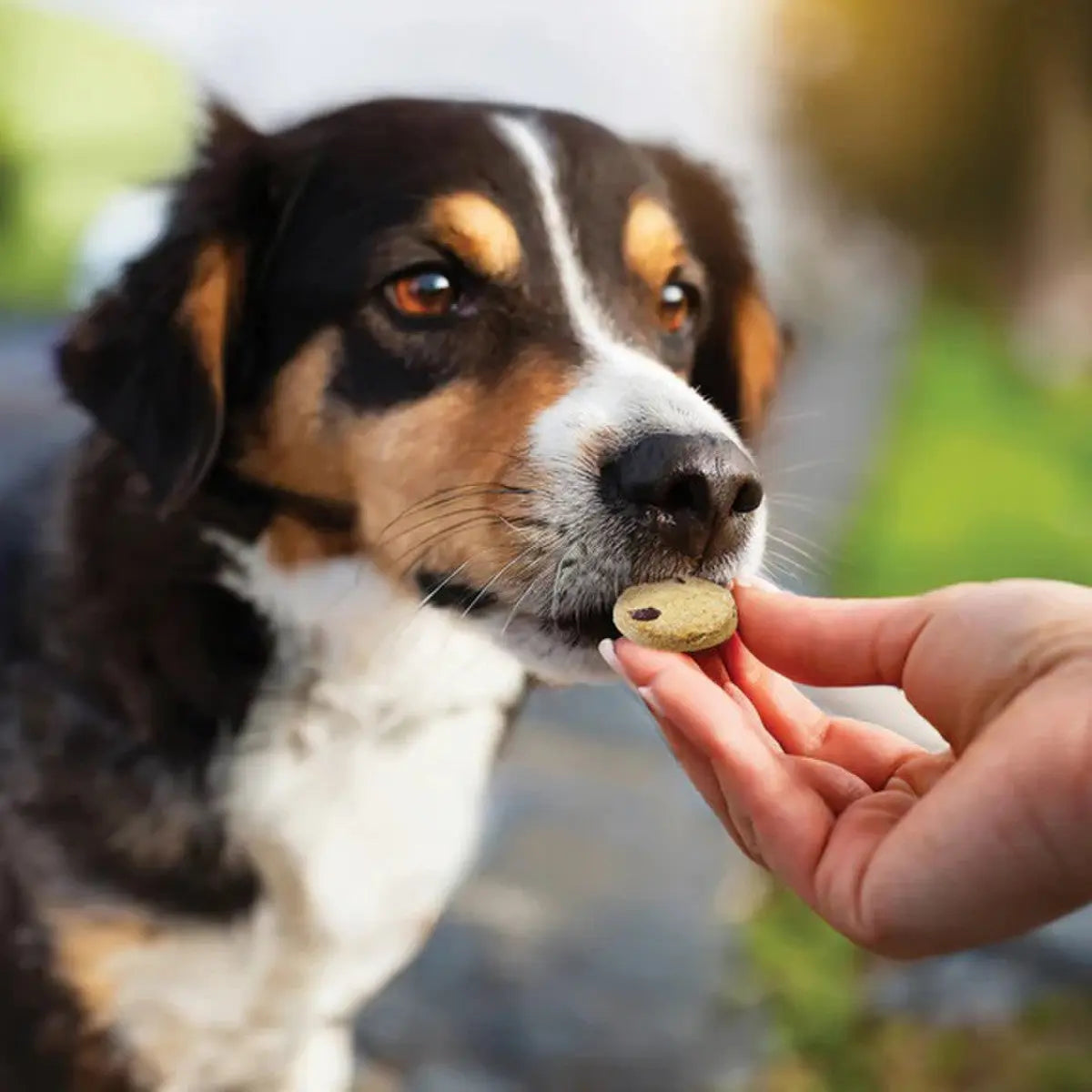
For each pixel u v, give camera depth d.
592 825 0.74
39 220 2.75
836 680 0.40
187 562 0.47
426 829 0.50
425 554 0.46
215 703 0.47
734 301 0.58
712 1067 0.57
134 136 3.09
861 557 1.17
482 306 0.47
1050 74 3.00
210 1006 0.48
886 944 0.35
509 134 0.49
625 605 0.40
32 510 0.50
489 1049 0.58
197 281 0.48
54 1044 0.47
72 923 0.46
